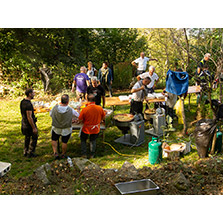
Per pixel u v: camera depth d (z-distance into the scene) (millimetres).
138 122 6109
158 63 11195
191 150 5797
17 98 10609
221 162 4625
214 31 6613
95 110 5293
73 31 12602
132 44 13391
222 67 5816
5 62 10969
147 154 5711
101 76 9844
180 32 6324
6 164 3809
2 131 7070
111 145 6238
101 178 4297
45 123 7711
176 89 6355
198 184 4184
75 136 6754
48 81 10898
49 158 5559
